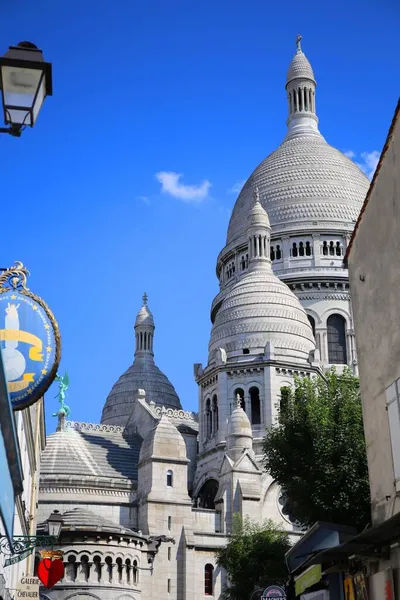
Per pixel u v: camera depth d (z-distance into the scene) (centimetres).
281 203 12131
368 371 2825
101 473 8481
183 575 7706
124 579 7256
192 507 8406
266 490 8581
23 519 4531
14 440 2312
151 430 8425
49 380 2311
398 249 2539
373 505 2725
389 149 2606
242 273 11769
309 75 14000
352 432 4309
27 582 3625
